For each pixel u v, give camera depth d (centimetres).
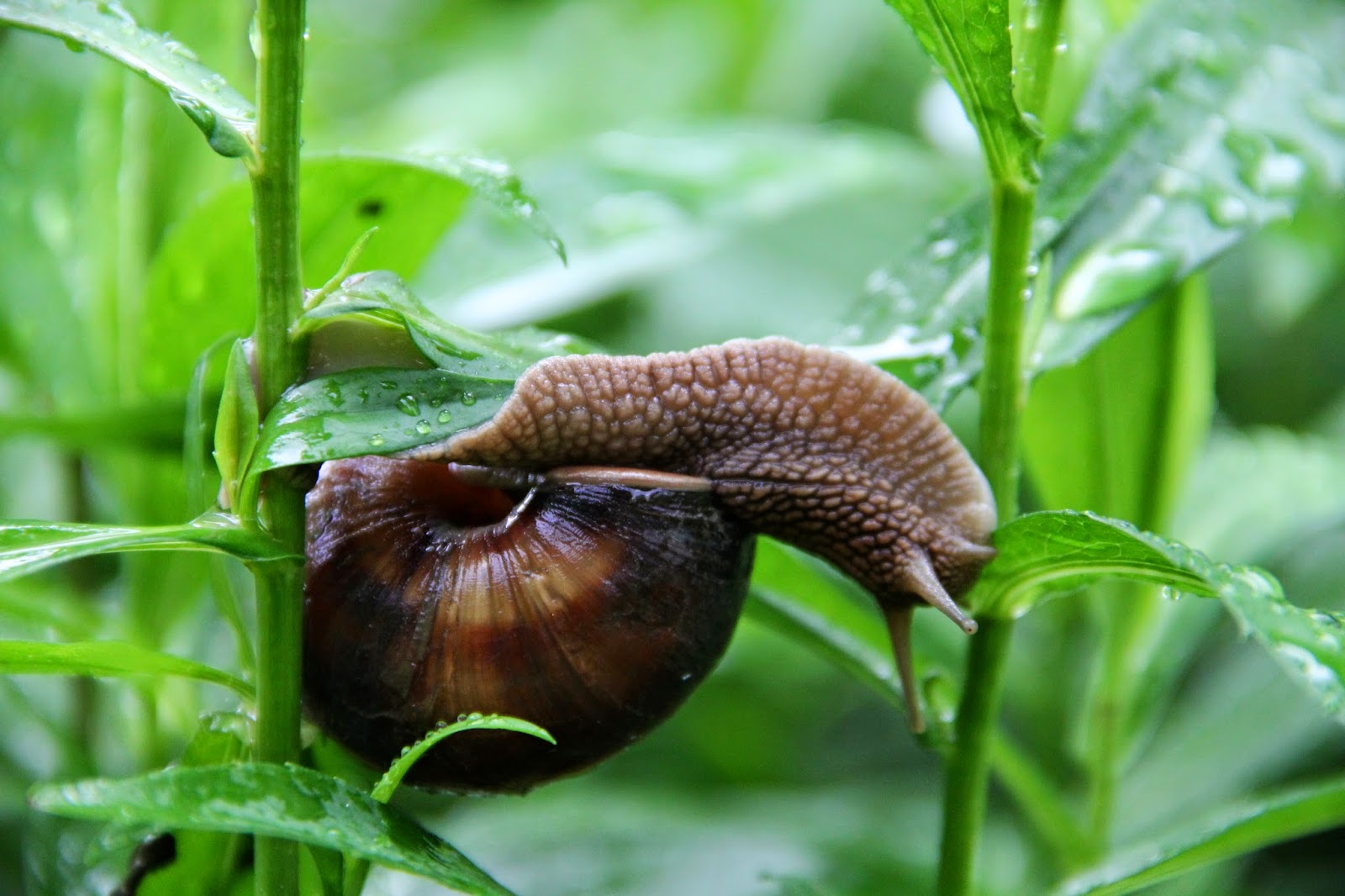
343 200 45
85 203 48
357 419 41
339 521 43
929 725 44
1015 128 42
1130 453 47
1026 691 51
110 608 50
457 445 42
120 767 49
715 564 43
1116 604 47
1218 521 50
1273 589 40
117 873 46
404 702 42
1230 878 49
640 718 43
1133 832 49
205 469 46
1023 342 43
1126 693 47
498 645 42
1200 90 46
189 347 46
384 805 41
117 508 48
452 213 45
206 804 39
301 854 43
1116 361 46
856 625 45
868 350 44
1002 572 42
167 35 42
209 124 41
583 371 43
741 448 43
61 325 48
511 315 49
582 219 50
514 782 43
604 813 50
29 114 48
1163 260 44
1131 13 48
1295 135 45
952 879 43
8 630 47
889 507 43
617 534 43
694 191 51
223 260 45
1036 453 47
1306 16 46
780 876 44
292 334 41
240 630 42
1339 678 39
